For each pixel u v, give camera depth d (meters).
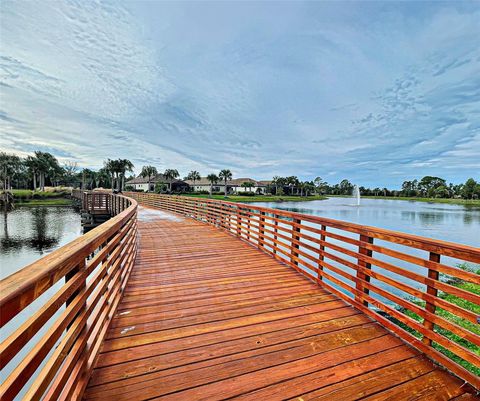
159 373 1.70
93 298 1.70
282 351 1.95
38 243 13.81
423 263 1.97
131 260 3.81
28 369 0.83
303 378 1.68
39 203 37.84
